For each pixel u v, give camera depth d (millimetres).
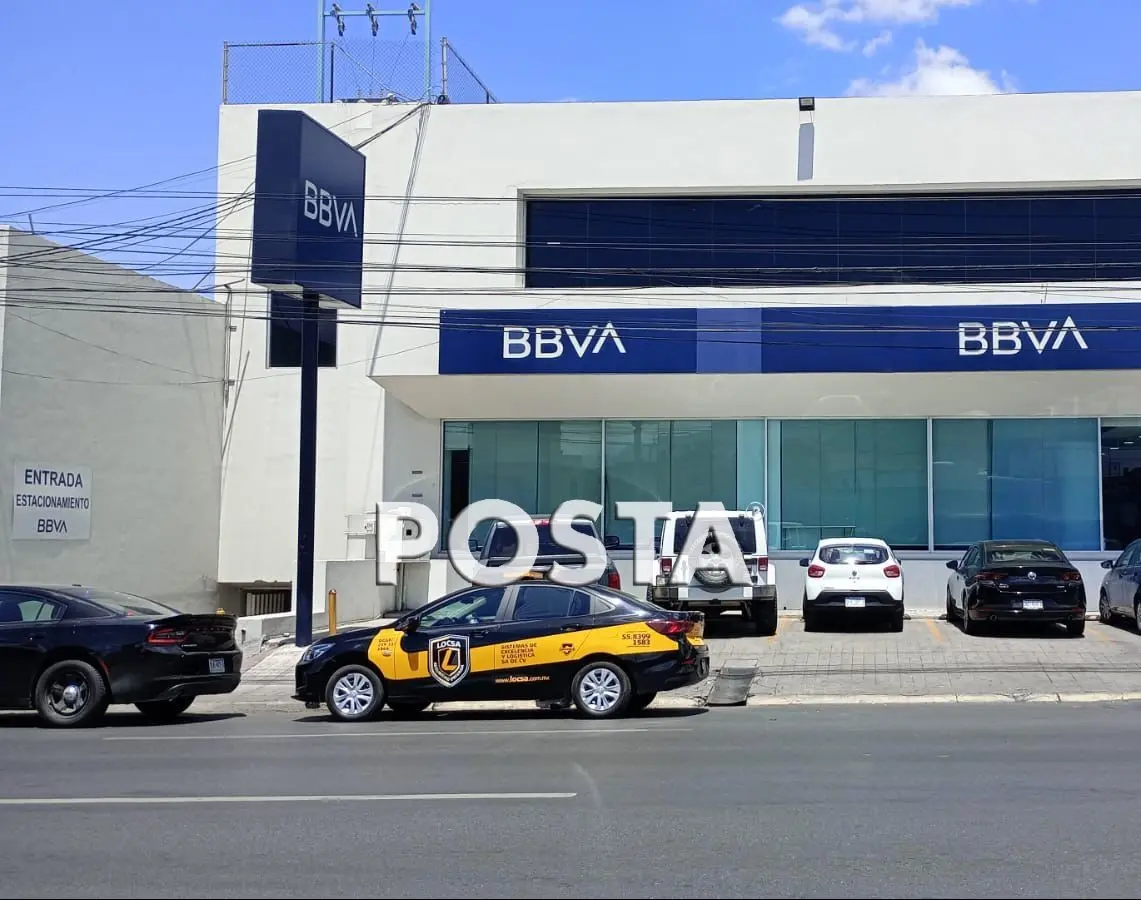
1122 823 7672
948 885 6289
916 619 22625
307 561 19625
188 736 12492
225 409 27438
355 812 8234
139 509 24266
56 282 22047
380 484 25781
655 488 25188
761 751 10781
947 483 24469
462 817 8023
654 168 24953
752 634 20578
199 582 26344
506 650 13367
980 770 9664
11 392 20781
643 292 24266
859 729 12297
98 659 13250
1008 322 21922
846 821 7770
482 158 25219
